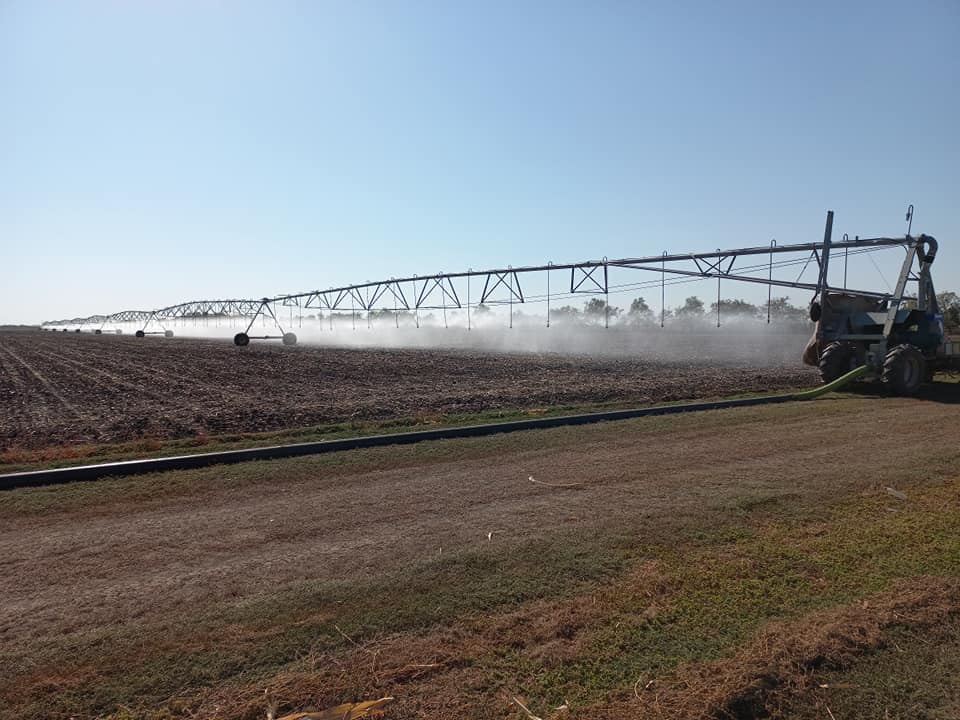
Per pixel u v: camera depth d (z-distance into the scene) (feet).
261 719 10.85
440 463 29.35
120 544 19.26
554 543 18.43
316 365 95.61
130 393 64.03
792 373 77.30
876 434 35.58
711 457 29.84
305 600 14.99
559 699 11.26
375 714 10.82
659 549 17.87
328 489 25.18
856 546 18.01
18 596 15.75
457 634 13.42
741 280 83.05
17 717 11.01
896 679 11.88
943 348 62.90
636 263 96.48
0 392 68.28
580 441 33.91
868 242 64.90
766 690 11.44
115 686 11.81
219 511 22.47
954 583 15.51
